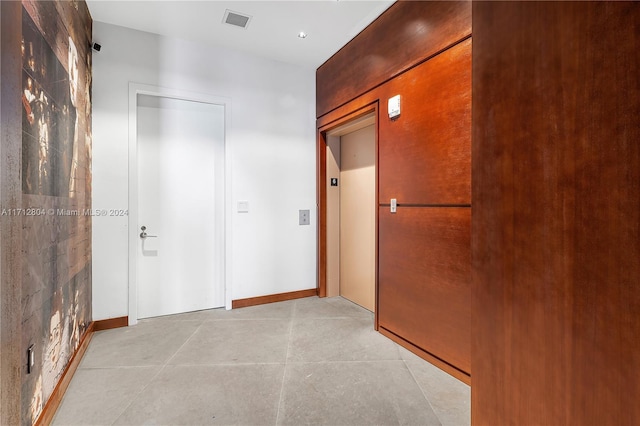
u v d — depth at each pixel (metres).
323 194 3.75
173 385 1.91
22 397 1.31
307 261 3.78
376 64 2.71
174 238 3.17
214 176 3.33
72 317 2.07
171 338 2.59
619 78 0.57
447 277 2.06
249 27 2.87
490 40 0.85
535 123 0.73
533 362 0.74
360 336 2.64
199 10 2.61
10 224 1.19
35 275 1.46
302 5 2.54
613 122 0.58
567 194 0.66
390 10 2.54
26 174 1.36
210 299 3.33
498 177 0.83
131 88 2.86
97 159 2.73
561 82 0.67
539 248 0.72
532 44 0.74
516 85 0.78
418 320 2.30
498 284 0.83
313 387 1.90
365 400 1.77
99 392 1.83
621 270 0.58
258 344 2.48
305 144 3.75
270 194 3.54
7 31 1.17
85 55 2.45
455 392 1.85
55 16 1.74
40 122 1.53
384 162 2.62
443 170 2.09
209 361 2.21
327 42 3.14
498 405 0.83
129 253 2.87
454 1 1.97
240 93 3.37
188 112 3.20
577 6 0.64
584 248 0.64
